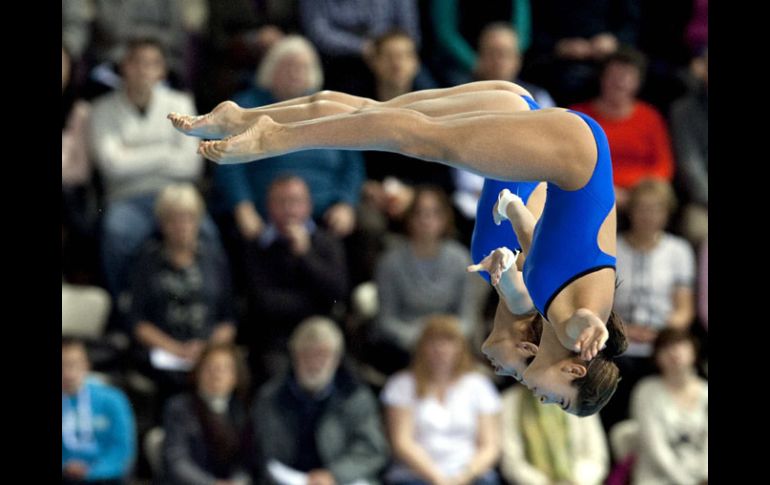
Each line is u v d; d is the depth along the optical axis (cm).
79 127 3108
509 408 2927
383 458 2870
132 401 2917
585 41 3534
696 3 3650
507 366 1617
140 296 2950
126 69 3116
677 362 2934
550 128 1445
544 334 1534
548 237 1473
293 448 2847
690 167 3406
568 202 1462
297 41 3153
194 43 3403
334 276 3041
